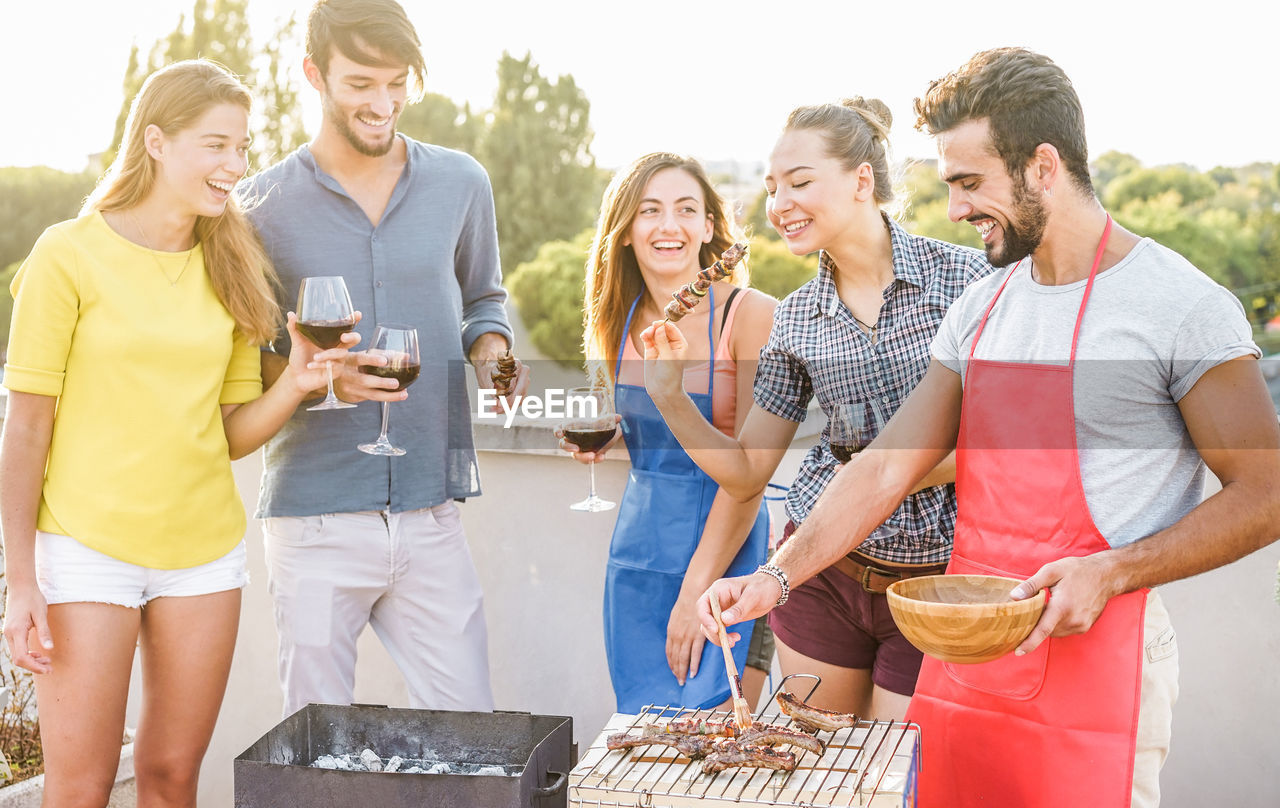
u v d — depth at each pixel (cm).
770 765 171
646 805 169
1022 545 189
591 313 281
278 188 269
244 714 339
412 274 274
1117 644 178
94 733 231
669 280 267
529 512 313
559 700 315
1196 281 175
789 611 254
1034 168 179
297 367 247
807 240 235
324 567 272
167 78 231
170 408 235
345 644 277
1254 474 171
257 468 332
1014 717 186
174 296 238
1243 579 261
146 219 238
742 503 252
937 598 186
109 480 230
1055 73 178
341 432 269
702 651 251
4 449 227
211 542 242
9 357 227
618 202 268
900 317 232
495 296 302
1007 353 192
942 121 183
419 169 276
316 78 261
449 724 205
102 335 229
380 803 175
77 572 228
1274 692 260
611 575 265
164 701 243
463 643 287
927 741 198
